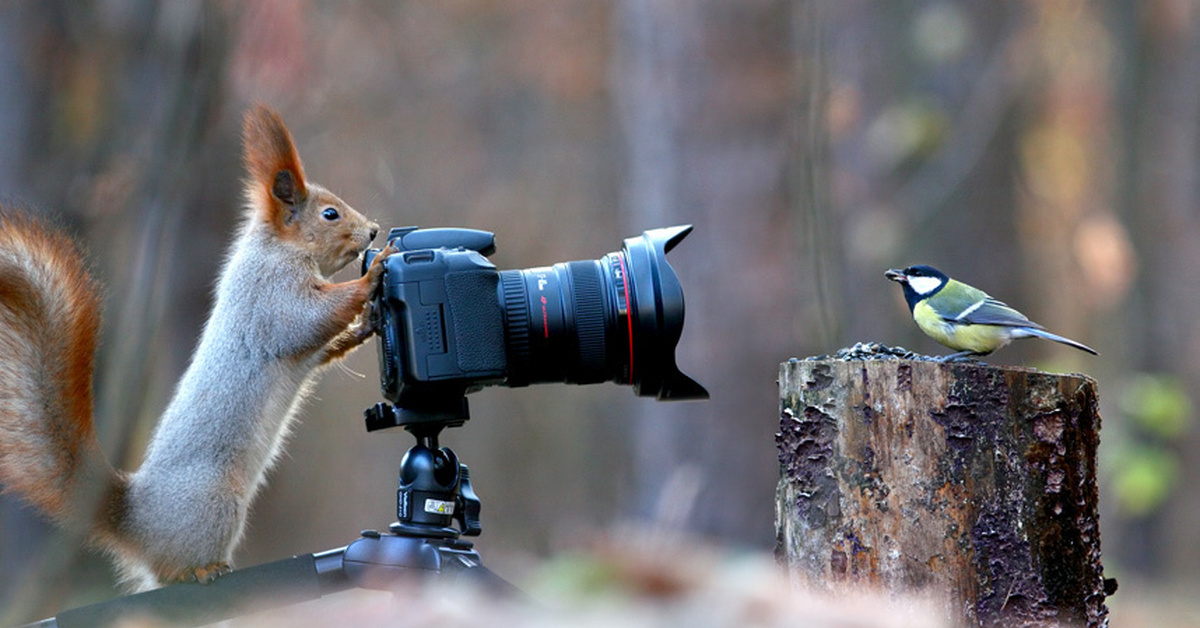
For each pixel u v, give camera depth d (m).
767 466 12.10
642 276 6.08
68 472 6.25
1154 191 20.61
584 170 24.69
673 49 12.49
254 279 6.68
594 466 26.42
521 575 10.09
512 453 26.48
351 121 19.23
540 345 6.02
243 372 6.54
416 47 20.30
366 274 6.46
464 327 5.81
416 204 22.56
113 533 6.34
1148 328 20.19
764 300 12.14
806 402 5.70
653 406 12.71
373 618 5.47
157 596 5.81
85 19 12.55
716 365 12.23
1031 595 5.39
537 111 24.53
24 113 12.38
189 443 6.39
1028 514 5.42
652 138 12.75
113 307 10.63
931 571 5.45
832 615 4.68
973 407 5.46
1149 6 20.67
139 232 10.45
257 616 5.87
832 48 15.00
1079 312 20.45
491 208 24.08
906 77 15.87
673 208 12.50
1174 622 12.46
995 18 15.52
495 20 21.67
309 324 6.55
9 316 6.29
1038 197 19.08
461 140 22.88
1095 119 20.70
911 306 6.54
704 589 4.46
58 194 12.20
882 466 5.54
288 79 12.00
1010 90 15.41
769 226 12.23
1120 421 17.02
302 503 20.84
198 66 10.48
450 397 5.89
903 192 15.08
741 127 12.30
